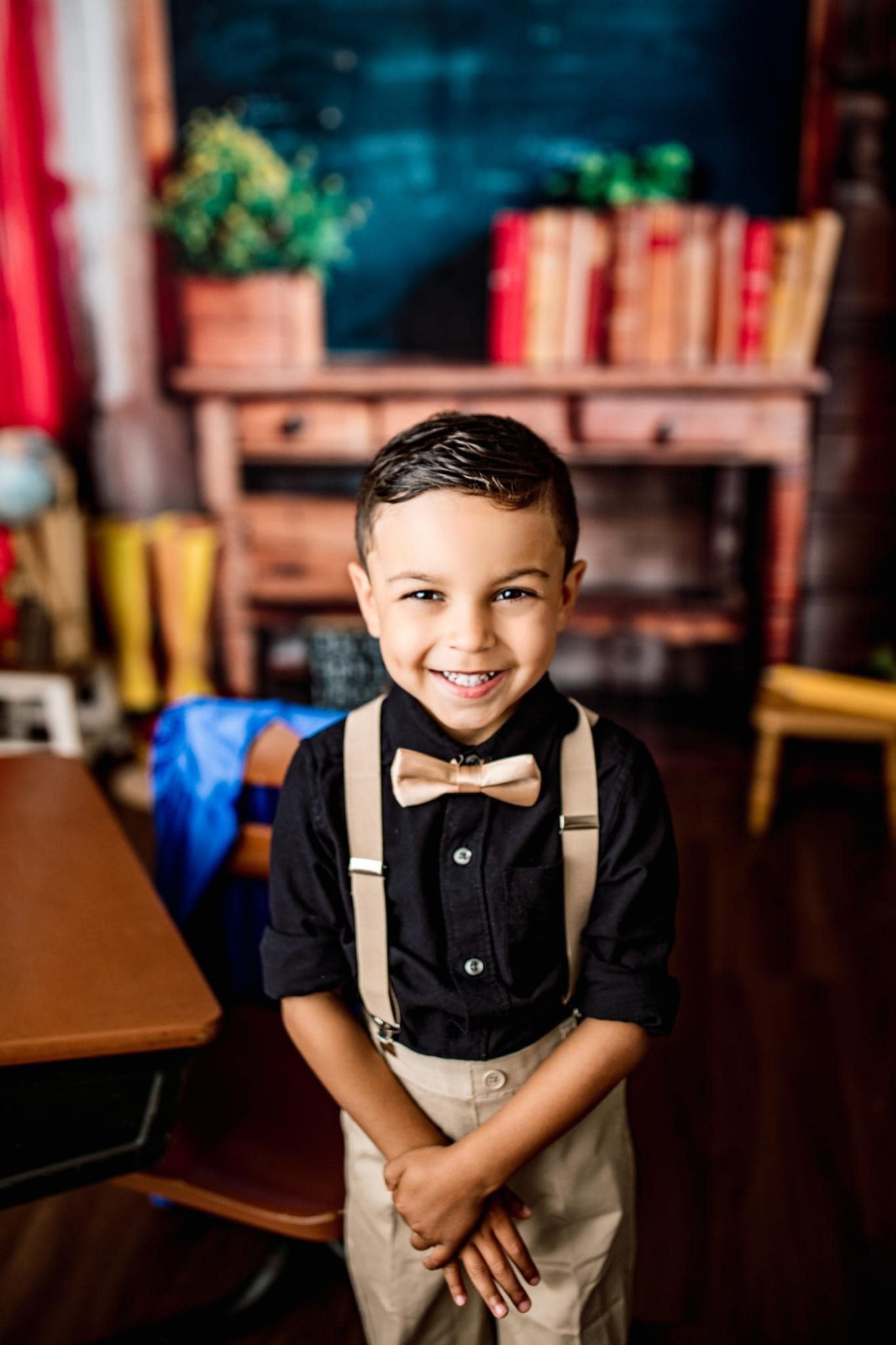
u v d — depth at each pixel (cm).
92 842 121
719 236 316
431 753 91
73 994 91
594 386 330
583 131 349
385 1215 100
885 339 341
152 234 356
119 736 345
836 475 354
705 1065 203
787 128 341
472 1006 91
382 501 82
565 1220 100
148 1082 90
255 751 130
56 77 344
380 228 363
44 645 316
